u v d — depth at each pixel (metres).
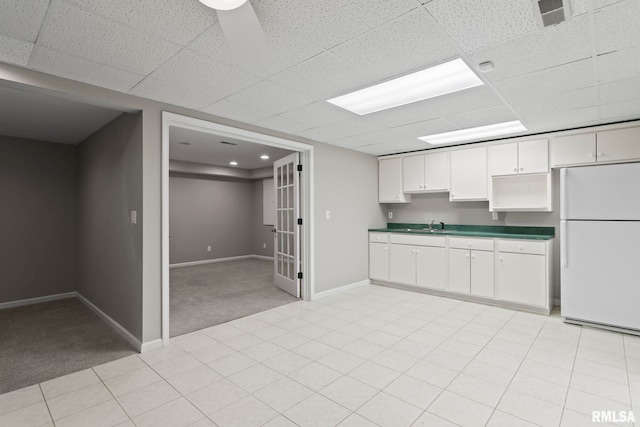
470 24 1.64
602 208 3.07
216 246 7.66
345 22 1.62
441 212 4.89
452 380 2.20
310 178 4.14
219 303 4.07
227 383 2.18
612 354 2.58
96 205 3.71
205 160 6.67
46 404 1.96
